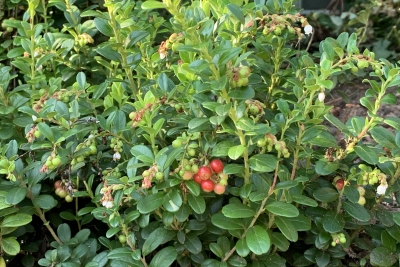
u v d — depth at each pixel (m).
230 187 0.41
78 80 0.46
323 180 0.42
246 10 0.42
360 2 1.13
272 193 0.38
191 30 0.34
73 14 0.60
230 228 0.36
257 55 0.51
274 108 0.48
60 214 0.44
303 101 0.41
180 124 0.42
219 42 0.39
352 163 0.47
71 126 0.42
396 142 0.38
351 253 0.45
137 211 0.38
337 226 0.39
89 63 0.62
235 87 0.34
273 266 0.40
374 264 0.39
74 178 0.43
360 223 0.41
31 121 0.45
